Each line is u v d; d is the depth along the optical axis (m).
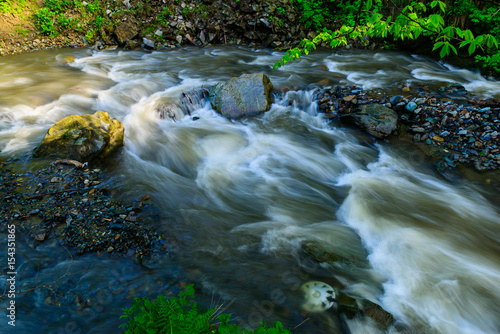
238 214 4.61
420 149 5.89
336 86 7.79
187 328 2.26
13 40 11.11
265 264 3.76
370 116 6.47
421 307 3.34
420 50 10.74
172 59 10.44
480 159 5.52
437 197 4.98
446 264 3.83
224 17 11.55
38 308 3.17
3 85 8.34
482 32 9.77
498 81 8.59
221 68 9.62
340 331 3.06
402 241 4.16
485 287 3.55
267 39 11.35
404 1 9.79
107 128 5.84
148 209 4.48
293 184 5.33
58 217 4.22
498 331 3.15
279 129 6.79
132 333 2.31
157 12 11.48
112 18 11.40
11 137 6.14
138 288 3.42
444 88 7.50
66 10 11.63
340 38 3.90
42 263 3.64
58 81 8.70
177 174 5.46
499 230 4.40
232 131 6.75
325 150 6.19
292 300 3.33
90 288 3.39
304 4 11.29
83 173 5.13
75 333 2.96
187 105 7.45
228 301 3.30
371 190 5.14
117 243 3.93
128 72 9.45
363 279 3.62
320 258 3.85
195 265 3.72
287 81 8.40
